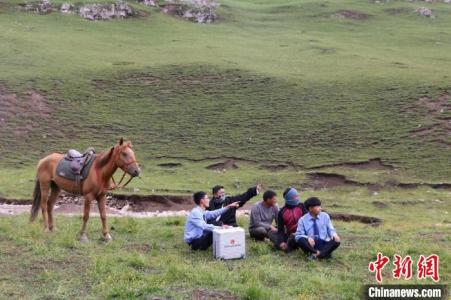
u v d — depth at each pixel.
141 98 41.00
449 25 72.44
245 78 43.81
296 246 12.68
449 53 55.66
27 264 11.09
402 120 36.00
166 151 34.41
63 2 64.19
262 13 75.50
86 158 13.62
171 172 31.31
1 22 57.53
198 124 37.56
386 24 71.38
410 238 14.73
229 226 12.66
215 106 39.84
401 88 40.28
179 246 13.30
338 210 24.16
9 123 36.34
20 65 44.41
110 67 45.75
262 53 52.41
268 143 34.88
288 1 85.44
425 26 71.25
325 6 77.50
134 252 11.84
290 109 38.81
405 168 30.69
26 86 40.66
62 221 16.70
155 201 25.64
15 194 25.70
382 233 15.72
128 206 25.16
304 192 28.02
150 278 10.12
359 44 59.22
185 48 52.78
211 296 9.40
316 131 35.78
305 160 32.59
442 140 33.25
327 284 10.21
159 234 14.50
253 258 12.22
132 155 13.16
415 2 84.19
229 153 34.00
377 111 37.44
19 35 52.97
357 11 75.50
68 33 56.56
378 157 32.16
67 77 42.94
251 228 13.98
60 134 35.91
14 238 13.04
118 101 40.44
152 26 62.53
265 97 40.75
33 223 15.23
